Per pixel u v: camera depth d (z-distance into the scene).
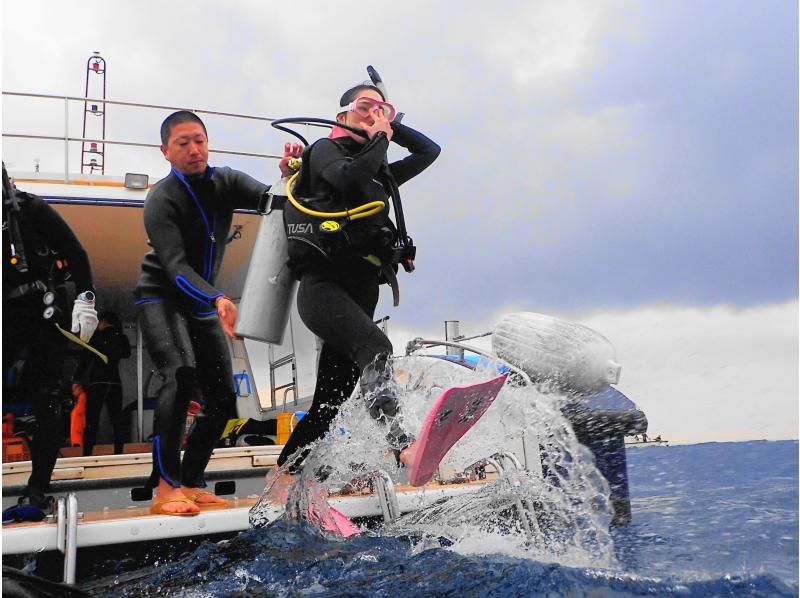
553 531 2.71
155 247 3.06
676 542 2.32
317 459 2.75
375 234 2.60
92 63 6.21
